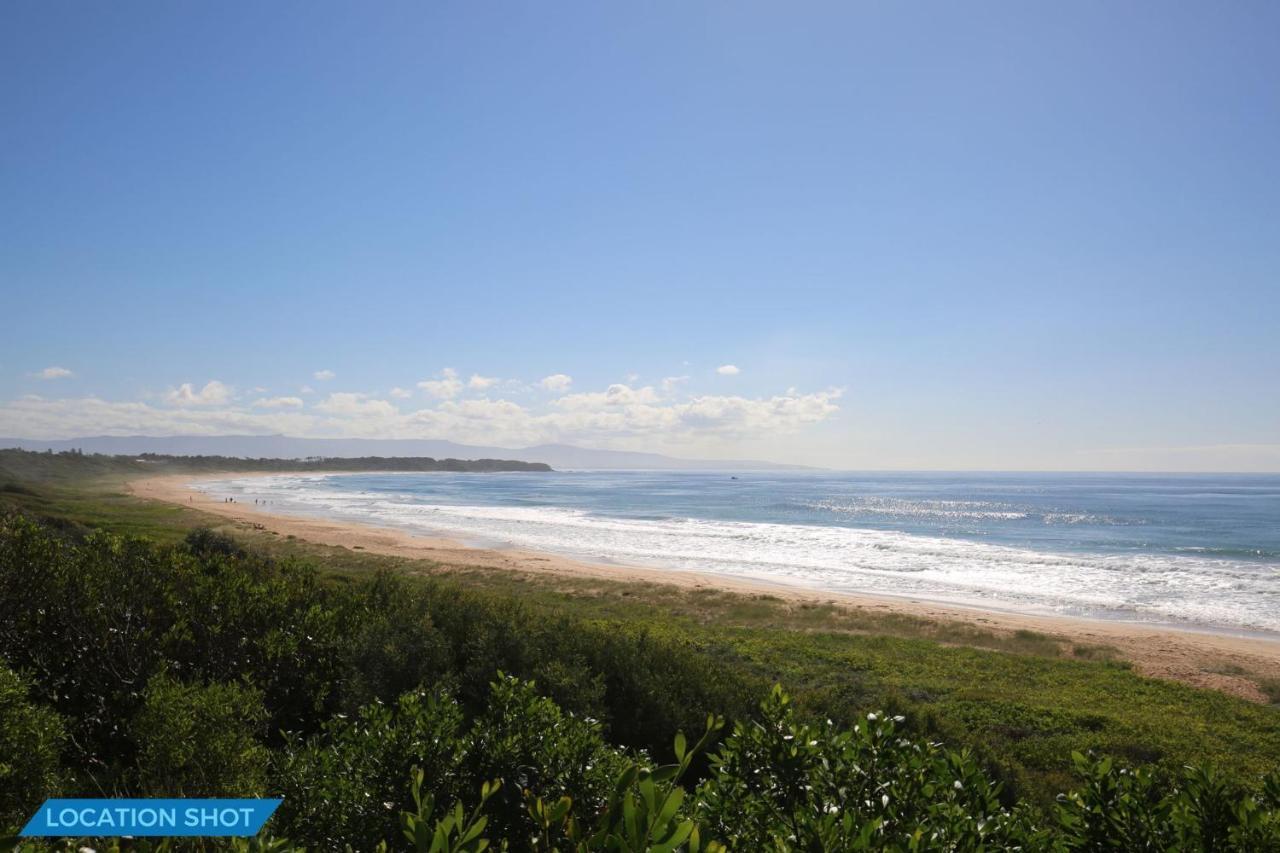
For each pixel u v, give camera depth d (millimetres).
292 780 3746
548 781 3723
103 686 6312
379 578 11445
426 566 31891
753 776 3102
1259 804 2924
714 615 24297
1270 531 60625
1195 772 2836
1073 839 2801
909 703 12781
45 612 6680
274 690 7043
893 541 53500
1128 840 2711
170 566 8602
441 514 75125
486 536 54250
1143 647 21734
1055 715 13875
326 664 7465
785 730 3236
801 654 18250
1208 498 120562
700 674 9391
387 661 7363
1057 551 47406
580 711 7500
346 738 3955
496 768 3770
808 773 3066
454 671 7699
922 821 2746
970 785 3051
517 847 3568
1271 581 35625
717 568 40156
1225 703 15867
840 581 35969
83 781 4887
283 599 8406
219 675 6809
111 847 2488
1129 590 33406
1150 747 11953
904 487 179500
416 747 3691
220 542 22453
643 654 9336
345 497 105812
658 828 1833
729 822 2787
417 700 4211
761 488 167500
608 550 47375
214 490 113812
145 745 4469
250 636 7441
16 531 7648
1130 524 68875
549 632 9461
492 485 170375
